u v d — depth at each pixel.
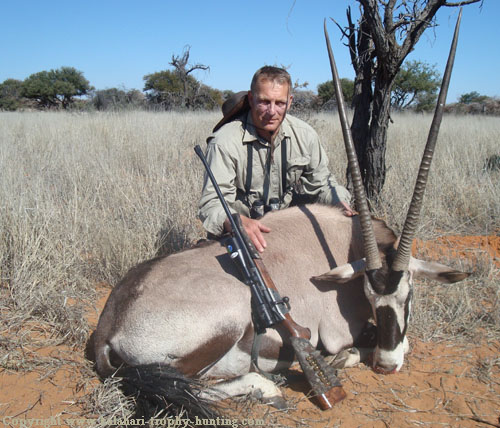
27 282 3.80
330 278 3.01
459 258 4.56
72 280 4.06
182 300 2.78
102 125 11.34
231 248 2.87
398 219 5.43
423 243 5.07
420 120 14.92
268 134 3.55
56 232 4.47
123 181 6.46
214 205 3.39
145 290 2.84
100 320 2.91
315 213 3.41
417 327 3.61
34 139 9.52
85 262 4.35
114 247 4.36
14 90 40.12
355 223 3.42
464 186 6.25
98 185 6.27
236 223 2.92
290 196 3.94
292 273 3.11
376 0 4.89
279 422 2.70
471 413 2.78
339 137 10.05
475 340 3.50
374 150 5.62
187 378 2.59
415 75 29.44
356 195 2.91
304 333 2.86
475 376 3.12
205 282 2.87
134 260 4.38
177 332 2.73
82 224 4.87
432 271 3.05
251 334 2.92
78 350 3.26
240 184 3.69
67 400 2.76
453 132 11.43
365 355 3.30
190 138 11.03
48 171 6.70
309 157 3.77
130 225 5.09
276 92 3.33
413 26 4.96
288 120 3.71
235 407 2.79
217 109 26.27
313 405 2.85
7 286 3.93
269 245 3.15
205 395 2.75
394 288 2.84
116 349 2.80
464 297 3.97
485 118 17.83
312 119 10.78
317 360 2.82
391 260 2.99
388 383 3.05
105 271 4.29
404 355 3.33
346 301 3.23
